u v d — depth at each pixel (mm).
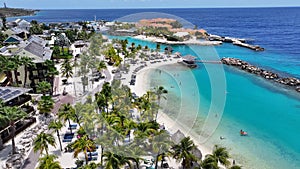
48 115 49500
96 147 33625
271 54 121875
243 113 55000
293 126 50031
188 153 23391
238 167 30484
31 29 158375
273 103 61094
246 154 40750
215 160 28812
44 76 64000
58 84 66875
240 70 90562
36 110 51406
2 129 38500
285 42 156125
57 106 53344
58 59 94062
